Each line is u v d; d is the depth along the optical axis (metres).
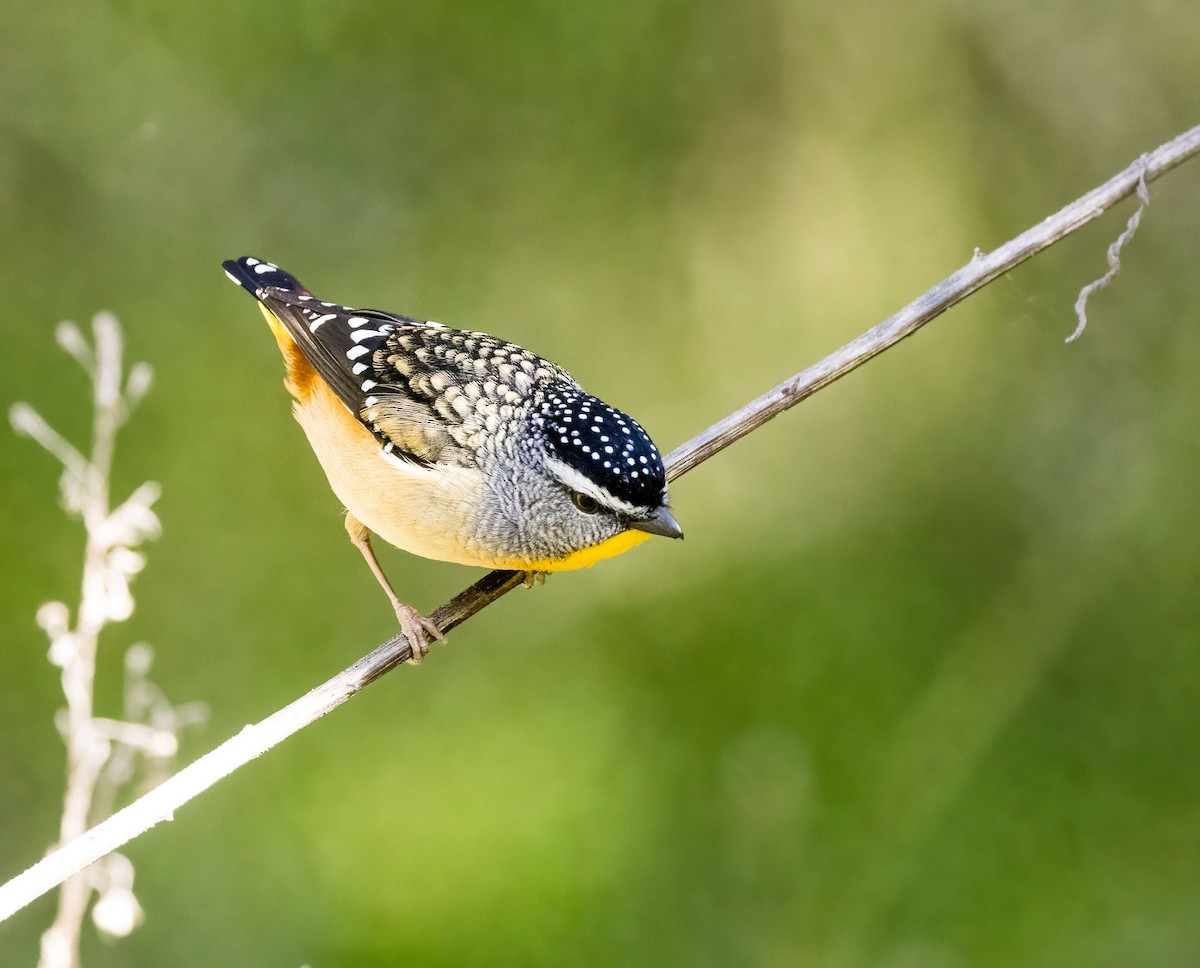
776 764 12.29
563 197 13.80
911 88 13.80
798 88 13.73
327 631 12.80
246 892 11.29
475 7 13.63
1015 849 11.92
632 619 13.66
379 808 11.94
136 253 13.54
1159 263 14.22
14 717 11.82
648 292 13.88
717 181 13.83
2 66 13.27
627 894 11.43
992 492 14.17
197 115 13.52
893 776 12.30
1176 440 13.95
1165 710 12.84
